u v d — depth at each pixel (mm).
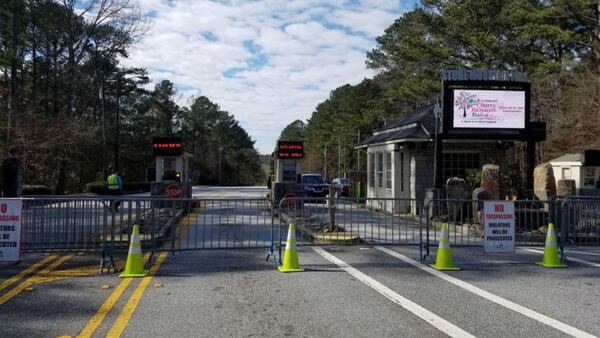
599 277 8836
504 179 17344
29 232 9953
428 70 41250
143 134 69688
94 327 5836
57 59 43375
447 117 17922
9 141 31016
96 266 9625
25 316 6273
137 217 9992
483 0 35000
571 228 11930
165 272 9062
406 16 47750
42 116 35531
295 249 9250
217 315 6340
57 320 6105
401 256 10867
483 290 7766
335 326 5906
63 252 10438
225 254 11016
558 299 7227
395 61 53000
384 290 7715
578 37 31859
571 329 5832
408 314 6406
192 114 109812
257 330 5750
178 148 22625
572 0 30391
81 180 47125
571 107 30812
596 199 11789
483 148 21703
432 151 21531
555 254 9891
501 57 35094
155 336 5535
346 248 11898
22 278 8500
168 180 22812
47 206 9992
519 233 13516
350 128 73250
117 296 7289
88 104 47906
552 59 36562
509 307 6773
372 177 27359
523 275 8969
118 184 23094
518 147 30375
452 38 38469
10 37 33969
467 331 5738
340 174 82562
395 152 22344
